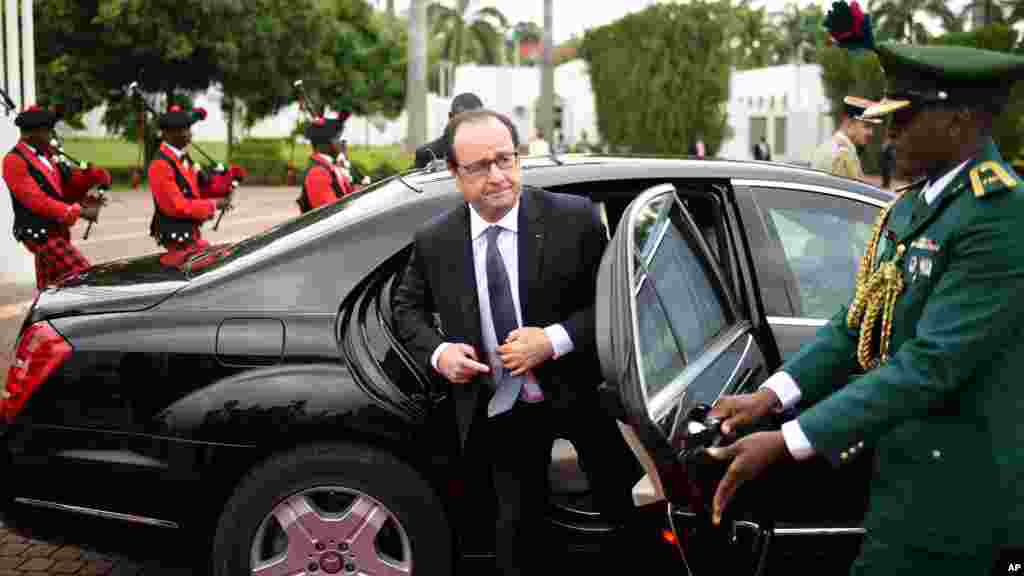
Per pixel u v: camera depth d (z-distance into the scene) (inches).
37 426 122.3
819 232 136.4
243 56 1125.7
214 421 117.6
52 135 271.0
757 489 94.0
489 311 109.7
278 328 120.9
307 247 126.6
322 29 1194.0
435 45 2078.0
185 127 272.1
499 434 113.3
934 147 76.1
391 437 116.6
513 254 109.4
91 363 122.0
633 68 1110.4
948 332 72.6
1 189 391.9
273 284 124.5
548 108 1190.3
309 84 1224.8
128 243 500.4
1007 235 72.2
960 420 74.8
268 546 121.5
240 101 1339.8
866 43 79.0
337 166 313.0
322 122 307.7
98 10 1047.6
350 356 119.3
